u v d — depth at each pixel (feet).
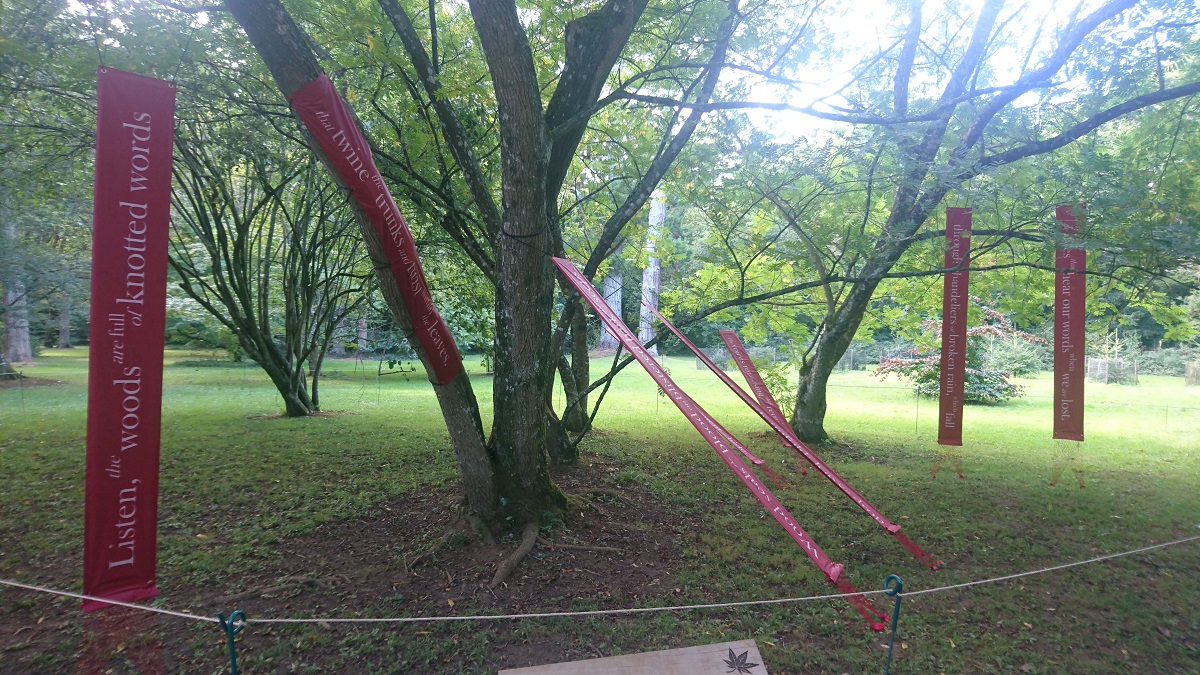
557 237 20.95
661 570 17.43
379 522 20.26
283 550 17.94
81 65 18.95
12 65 19.89
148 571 10.78
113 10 18.92
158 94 10.36
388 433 36.17
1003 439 40.14
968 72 27.17
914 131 21.27
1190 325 32.76
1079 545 20.35
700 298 35.58
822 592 16.34
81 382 60.39
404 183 22.56
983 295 36.68
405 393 58.18
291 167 33.71
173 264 37.99
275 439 33.53
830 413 52.16
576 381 37.01
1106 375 80.18
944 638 14.12
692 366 89.15
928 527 21.77
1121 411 54.85
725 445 9.99
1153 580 17.57
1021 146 23.59
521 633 13.78
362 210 13.92
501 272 18.01
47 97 25.31
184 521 20.25
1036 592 16.66
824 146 25.13
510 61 15.30
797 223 25.84
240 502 22.31
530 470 19.06
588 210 35.32
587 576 16.67
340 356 98.32
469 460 18.19
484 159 26.78
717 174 27.12
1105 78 23.17
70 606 14.52
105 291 10.07
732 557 18.43
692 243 65.36
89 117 27.27
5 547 17.84
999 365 75.51
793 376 68.90
